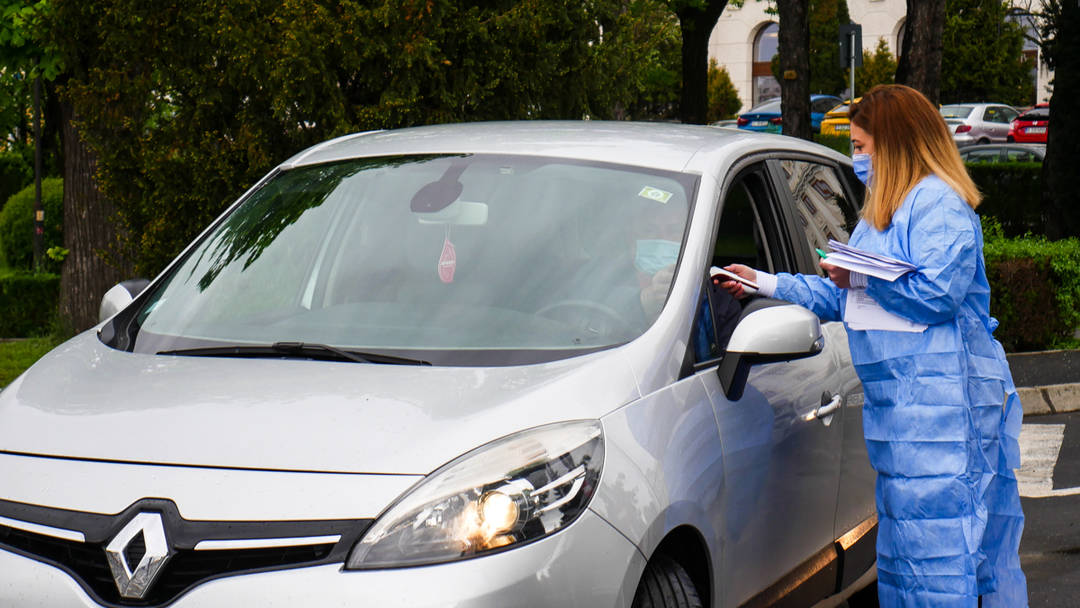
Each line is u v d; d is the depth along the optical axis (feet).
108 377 12.35
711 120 180.24
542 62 30.09
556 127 16.33
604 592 10.48
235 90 28.73
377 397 11.17
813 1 164.55
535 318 12.84
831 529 15.62
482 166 15.03
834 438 15.43
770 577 13.80
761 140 16.49
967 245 13.52
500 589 9.91
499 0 29.91
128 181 29.89
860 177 14.62
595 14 31.27
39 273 61.26
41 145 79.97
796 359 13.51
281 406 11.10
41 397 12.13
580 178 14.52
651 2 61.93
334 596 9.77
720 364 13.14
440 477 10.28
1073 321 41.68
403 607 9.72
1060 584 20.53
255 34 27.40
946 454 13.53
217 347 12.92
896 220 13.92
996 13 153.07
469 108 29.89
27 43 46.42
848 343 15.23
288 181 16.06
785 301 14.01
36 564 10.46
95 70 29.07
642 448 11.34
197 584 9.96
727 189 14.71
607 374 11.75
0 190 111.96
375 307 13.34
